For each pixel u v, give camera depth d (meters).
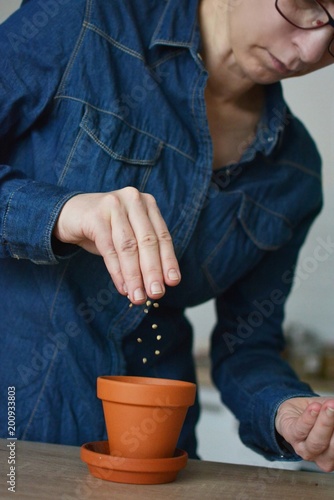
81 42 1.05
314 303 2.52
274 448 1.06
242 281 1.31
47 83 1.04
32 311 1.07
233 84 1.14
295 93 2.58
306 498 0.85
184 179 1.12
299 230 1.33
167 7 1.11
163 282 0.84
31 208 0.93
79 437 1.09
